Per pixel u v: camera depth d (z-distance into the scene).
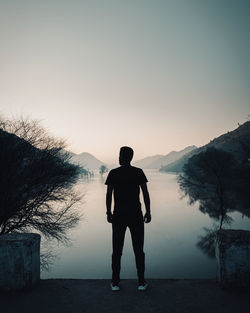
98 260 16.16
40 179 9.38
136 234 2.69
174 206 38.59
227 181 38.38
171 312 2.18
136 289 2.68
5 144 8.77
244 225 22.66
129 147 2.89
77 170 10.64
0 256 2.67
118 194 2.75
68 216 10.98
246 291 2.54
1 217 9.30
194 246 18.48
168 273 13.59
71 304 2.35
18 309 2.27
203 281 2.85
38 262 2.92
